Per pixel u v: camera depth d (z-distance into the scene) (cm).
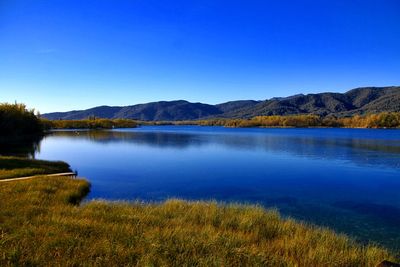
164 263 805
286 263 870
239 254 898
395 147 6644
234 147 7025
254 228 1323
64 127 19888
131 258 835
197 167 4122
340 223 1823
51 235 1014
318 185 2984
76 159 4969
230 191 2722
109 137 11062
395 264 831
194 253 888
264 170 3894
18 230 1045
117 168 4022
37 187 2056
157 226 1230
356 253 1038
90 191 2605
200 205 1700
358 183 3080
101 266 787
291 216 1964
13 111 9506
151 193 2614
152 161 4744
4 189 1922
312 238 1211
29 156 5294
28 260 795
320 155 5409
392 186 2928
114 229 1119
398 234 1638
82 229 1106
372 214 2017
